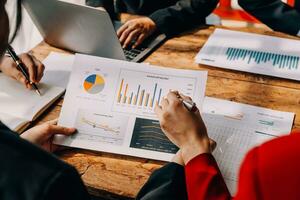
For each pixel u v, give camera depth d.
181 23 1.80
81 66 1.43
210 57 1.63
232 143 1.30
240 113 1.40
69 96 1.40
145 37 1.75
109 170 1.26
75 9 1.52
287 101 1.45
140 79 1.40
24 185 0.68
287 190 0.71
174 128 1.26
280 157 0.73
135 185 1.22
